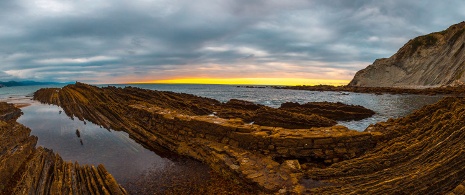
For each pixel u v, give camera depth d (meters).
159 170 13.47
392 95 66.88
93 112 29.30
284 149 12.62
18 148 12.63
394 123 15.46
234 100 37.28
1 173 9.45
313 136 12.72
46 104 41.31
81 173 11.62
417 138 11.77
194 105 30.86
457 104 13.55
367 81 132.12
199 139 15.69
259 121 23.52
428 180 8.05
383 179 9.03
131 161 14.95
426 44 117.31
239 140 13.82
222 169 12.39
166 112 21.34
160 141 17.58
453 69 86.81
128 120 24.20
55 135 20.81
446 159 8.46
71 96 40.06
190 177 12.40
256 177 10.47
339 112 30.55
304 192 9.13
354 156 12.49
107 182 10.59
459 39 96.50
